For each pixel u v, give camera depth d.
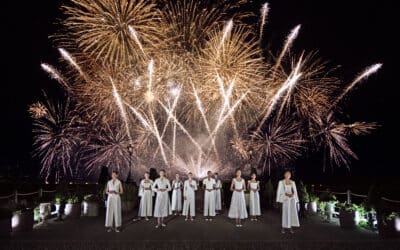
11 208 11.25
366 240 9.78
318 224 12.83
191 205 14.08
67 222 13.23
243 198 12.74
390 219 10.17
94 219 14.02
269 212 16.55
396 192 16.83
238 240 9.73
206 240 9.73
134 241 9.56
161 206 12.34
